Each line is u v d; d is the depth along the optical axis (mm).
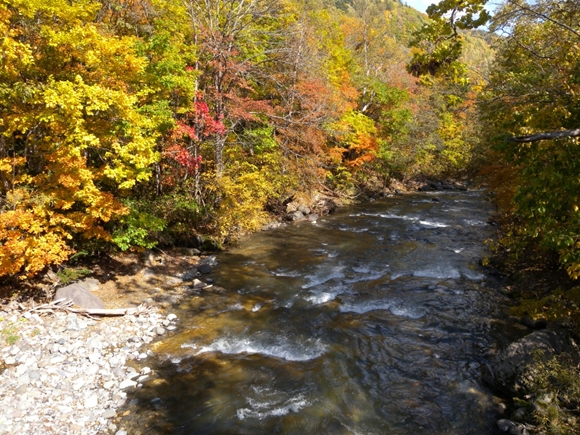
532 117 7707
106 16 15672
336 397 7141
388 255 15102
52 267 10898
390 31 56875
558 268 11406
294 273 13258
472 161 29203
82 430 6207
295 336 9211
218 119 15617
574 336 8266
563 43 8047
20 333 8539
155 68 12242
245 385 7438
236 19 16906
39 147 9844
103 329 9156
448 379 7633
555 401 6332
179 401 6969
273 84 21312
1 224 8391
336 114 22172
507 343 8758
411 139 31266
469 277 12672
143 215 11695
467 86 12109
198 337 9125
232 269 13617
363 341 9008
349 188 28359
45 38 9312
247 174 16344
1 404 6613
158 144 14445
